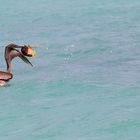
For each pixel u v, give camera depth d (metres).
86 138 13.08
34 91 17.38
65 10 35.50
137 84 17.52
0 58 23.27
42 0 40.47
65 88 17.52
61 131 13.66
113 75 18.95
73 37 27.08
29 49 18.42
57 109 15.38
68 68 20.53
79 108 15.33
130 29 28.19
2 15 35.09
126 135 13.10
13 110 15.58
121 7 34.91
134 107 15.06
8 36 28.50
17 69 20.88
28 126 14.19
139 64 20.62
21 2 39.97
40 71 20.27
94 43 25.20
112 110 14.94
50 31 29.19
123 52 22.98
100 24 30.16
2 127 14.27
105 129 13.58
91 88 17.34
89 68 20.34
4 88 17.86
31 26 31.02
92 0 38.41
